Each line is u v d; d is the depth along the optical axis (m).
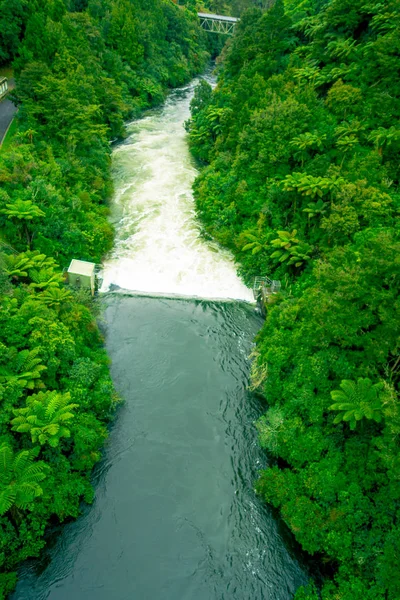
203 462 20.53
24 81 38.38
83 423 19.41
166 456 20.64
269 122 35.09
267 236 31.67
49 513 17.17
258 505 18.97
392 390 16.36
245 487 19.67
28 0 53.25
